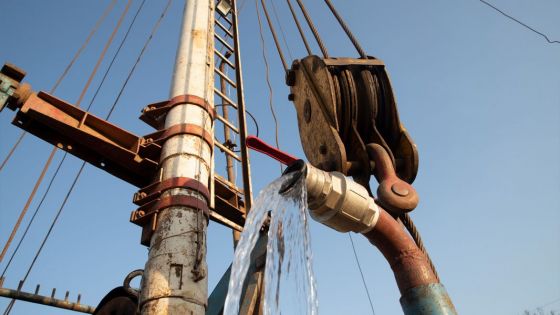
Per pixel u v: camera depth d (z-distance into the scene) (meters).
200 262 4.71
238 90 5.76
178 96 6.19
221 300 5.71
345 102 4.01
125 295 5.68
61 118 5.52
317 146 4.02
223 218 6.30
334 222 3.60
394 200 3.48
